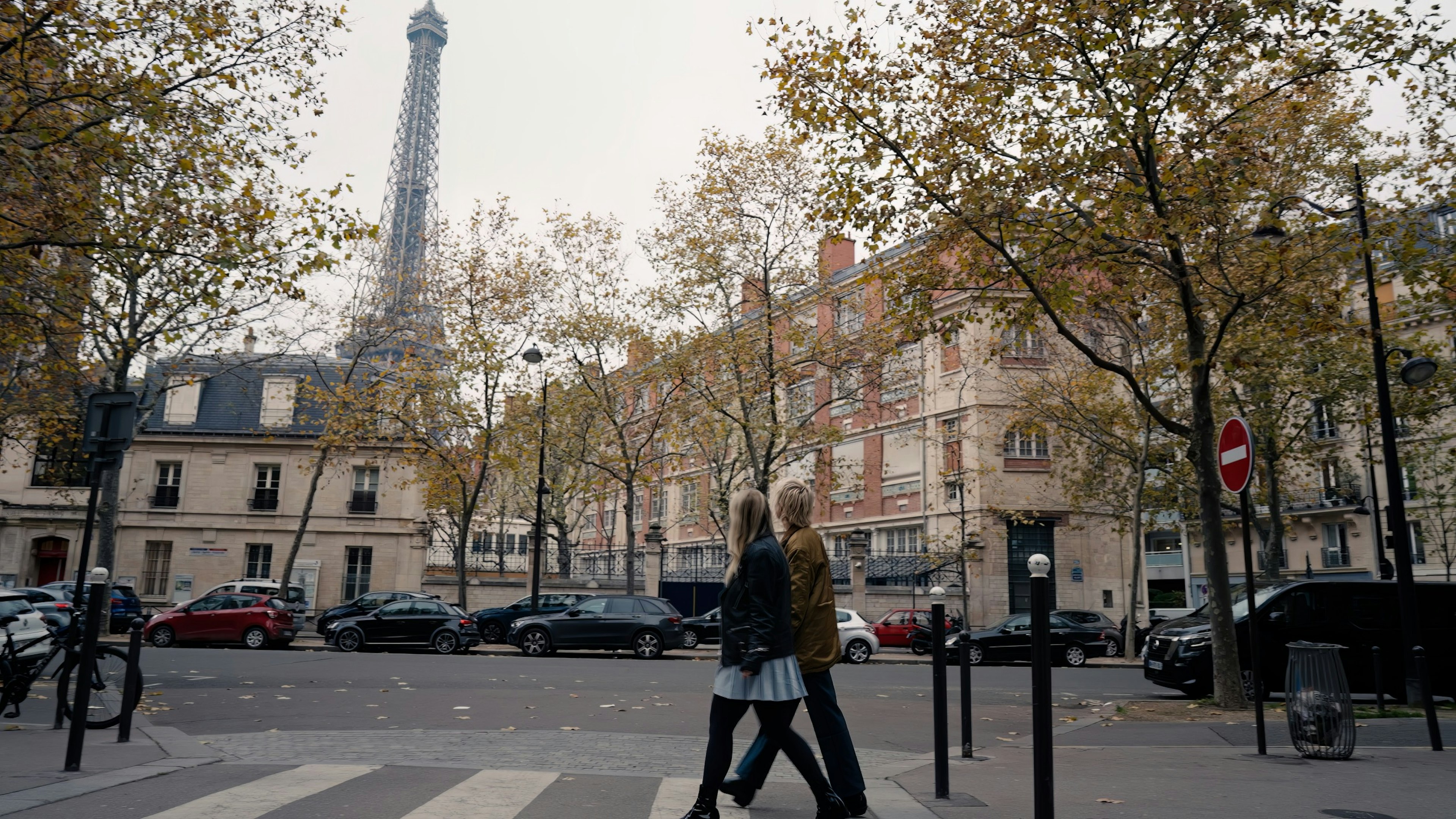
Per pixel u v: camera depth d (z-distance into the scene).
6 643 10.09
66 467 36.34
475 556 37.91
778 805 5.62
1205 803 5.79
